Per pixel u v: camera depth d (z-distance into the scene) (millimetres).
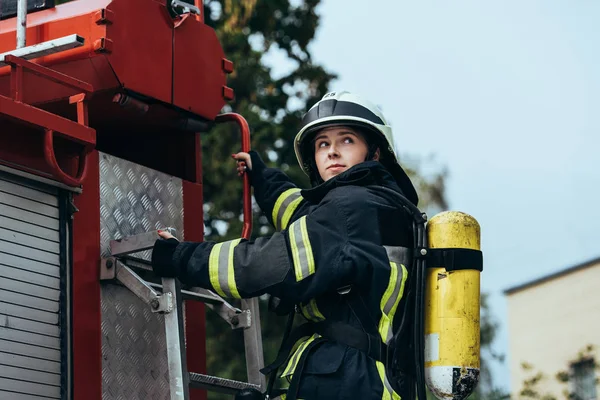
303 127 4797
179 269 4387
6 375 4148
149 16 4848
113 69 4641
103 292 4672
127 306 4785
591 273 21469
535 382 18375
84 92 4473
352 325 4328
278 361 4430
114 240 4703
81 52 4641
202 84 5113
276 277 4289
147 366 4832
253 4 14297
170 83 4938
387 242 4449
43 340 4328
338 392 4230
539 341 21688
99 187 4754
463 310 4527
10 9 4984
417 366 4402
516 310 22188
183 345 4441
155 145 5469
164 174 5141
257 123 14109
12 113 4113
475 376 4523
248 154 5129
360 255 4293
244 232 5035
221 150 13992
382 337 4340
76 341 4504
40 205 4418
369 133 4777
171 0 4984
